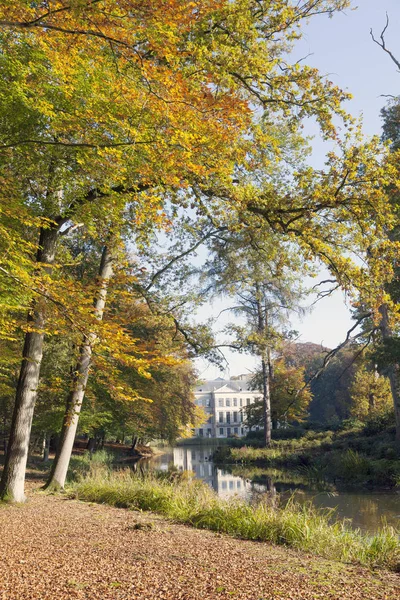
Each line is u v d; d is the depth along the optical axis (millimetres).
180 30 7121
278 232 12000
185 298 19047
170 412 31094
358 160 10625
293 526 8531
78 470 22094
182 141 7320
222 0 6707
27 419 12867
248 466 32031
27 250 7863
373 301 10820
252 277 18594
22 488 12688
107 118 7809
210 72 8562
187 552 7207
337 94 10805
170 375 27938
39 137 8891
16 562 6500
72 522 9758
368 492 18469
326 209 11203
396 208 11312
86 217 9750
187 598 5055
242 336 20031
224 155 9383
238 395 110375
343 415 67188
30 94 8570
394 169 10656
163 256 18562
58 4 6109
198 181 10766
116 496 12930
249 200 11195
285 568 6359
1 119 8836
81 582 5621
